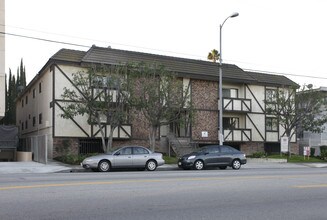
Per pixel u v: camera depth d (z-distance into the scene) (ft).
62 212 27.37
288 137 108.37
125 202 31.48
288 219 26.96
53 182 43.60
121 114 85.30
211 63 115.75
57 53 95.25
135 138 100.42
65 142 92.48
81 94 86.48
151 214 27.37
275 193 37.83
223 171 66.59
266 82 120.88
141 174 57.06
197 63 113.09
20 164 81.05
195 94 109.19
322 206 31.76
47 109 98.27
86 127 94.89
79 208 28.78
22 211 27.50
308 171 67.62
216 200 33.27
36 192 35.58
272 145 122.83
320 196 36.52
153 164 72.49
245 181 46.80
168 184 42.68
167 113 87.30
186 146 103.40
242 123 118.42
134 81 86.53
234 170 71.00
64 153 92.22
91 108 83.87
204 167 75.61
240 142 116.06
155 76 88.48
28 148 103.91
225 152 77.46
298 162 103.19
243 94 117.91
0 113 90.12
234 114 117.50
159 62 99.30
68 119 93.40
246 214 28.17
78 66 95.20
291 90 110.32
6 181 44.91
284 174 58.65
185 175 54.95
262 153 109.50
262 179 49.55
